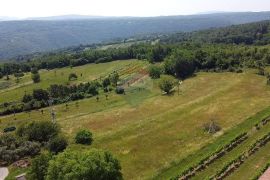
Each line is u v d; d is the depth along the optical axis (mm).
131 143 91438
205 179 69375
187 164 78625
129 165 79688
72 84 183000
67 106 142875
